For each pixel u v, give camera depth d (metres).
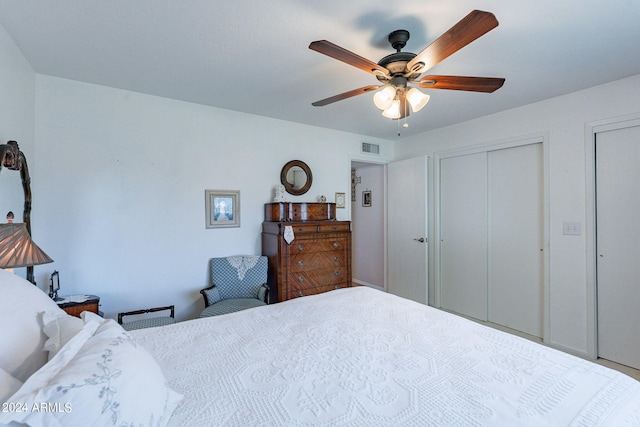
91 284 2.49
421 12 1.56
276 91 2.63
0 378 0.69
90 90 2.47
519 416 0.88
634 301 2.38
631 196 2.39
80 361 0.74
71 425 0.62
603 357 2.53
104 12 1.56
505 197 3.23
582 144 2.61
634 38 1.79
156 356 1.24
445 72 2.23
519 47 1.89
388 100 1.71
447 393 1.00
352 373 1.12
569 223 2.70
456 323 1.59
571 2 1.47
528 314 3.06
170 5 1.51
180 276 2.87
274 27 1.70
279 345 1.35
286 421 0.87
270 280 3.20
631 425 0.85
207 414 0.89
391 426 0.85
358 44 1.87
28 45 1.89
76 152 2.42
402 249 4.14
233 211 3.16
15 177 1.91
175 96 2.75
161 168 2.77
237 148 3.18
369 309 1.81
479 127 3.38
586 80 2.40
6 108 1.77
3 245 1.37
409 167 4.02
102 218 2.53
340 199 3.94
